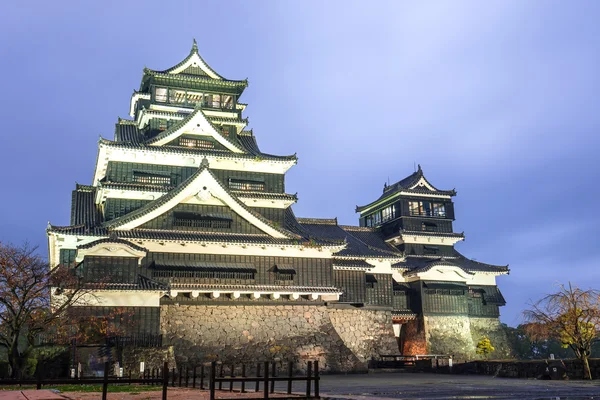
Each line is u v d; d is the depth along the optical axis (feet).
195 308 155.53
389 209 264.11
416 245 250.16
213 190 162.91
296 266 166.81
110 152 170.91
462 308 226.99
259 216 166.81
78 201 182.60
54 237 158.51
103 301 137.28
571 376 132.05
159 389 87.04
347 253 193.57
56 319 123.85
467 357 221.05
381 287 200.13
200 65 209.15
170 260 154.30
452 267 226.58
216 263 158.61
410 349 221.66
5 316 118.32
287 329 164.76
